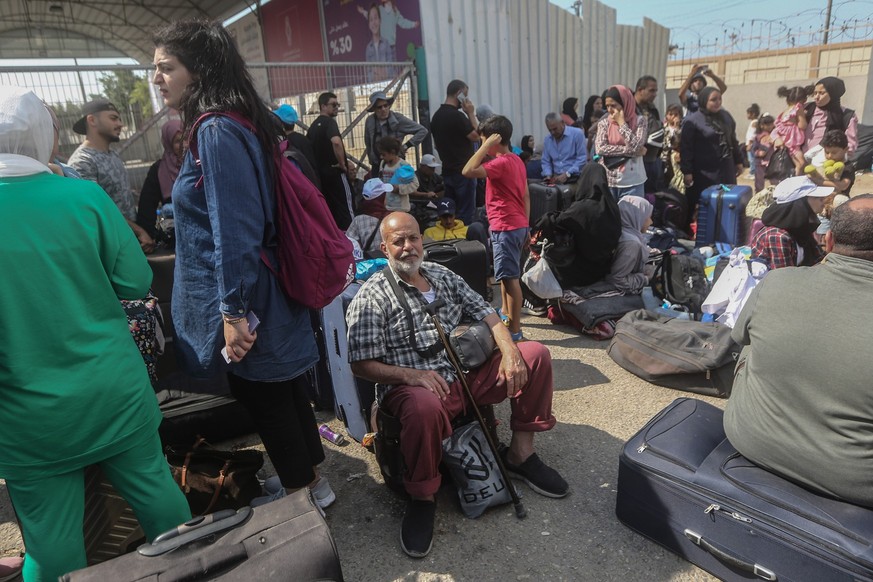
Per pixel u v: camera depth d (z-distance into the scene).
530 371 2.61
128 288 1.83
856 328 1.86
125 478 1.86
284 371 2.21
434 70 7.54
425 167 6.27
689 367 3.53
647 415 3.38
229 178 1.92
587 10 9.45
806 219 3.83
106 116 3.96
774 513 1.98
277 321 2.17
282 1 10.67
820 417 1.93
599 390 3.71
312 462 2.56
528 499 2.69
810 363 1.93
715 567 2.18
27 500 1.71
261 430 2.36
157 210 4.68
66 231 1.61
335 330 3.10
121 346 1.78
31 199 1.57
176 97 2.03
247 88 2.04
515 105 8.52
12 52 13.63
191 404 3.12
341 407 3.27
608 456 2.99
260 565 1.55
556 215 4.65
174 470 2.50
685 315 4.29
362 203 5.01
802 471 1.99
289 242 2.11
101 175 3.94
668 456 2.31
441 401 2.44
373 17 8.20
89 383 1.67
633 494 2.39
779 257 3.94
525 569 2.28
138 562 1.52
